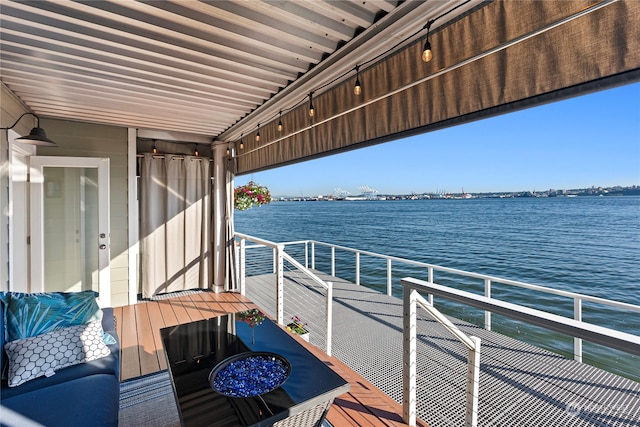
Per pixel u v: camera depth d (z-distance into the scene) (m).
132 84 2.57
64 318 2.14
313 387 1.52
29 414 1.43
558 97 1.26
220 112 3.39
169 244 4.47
